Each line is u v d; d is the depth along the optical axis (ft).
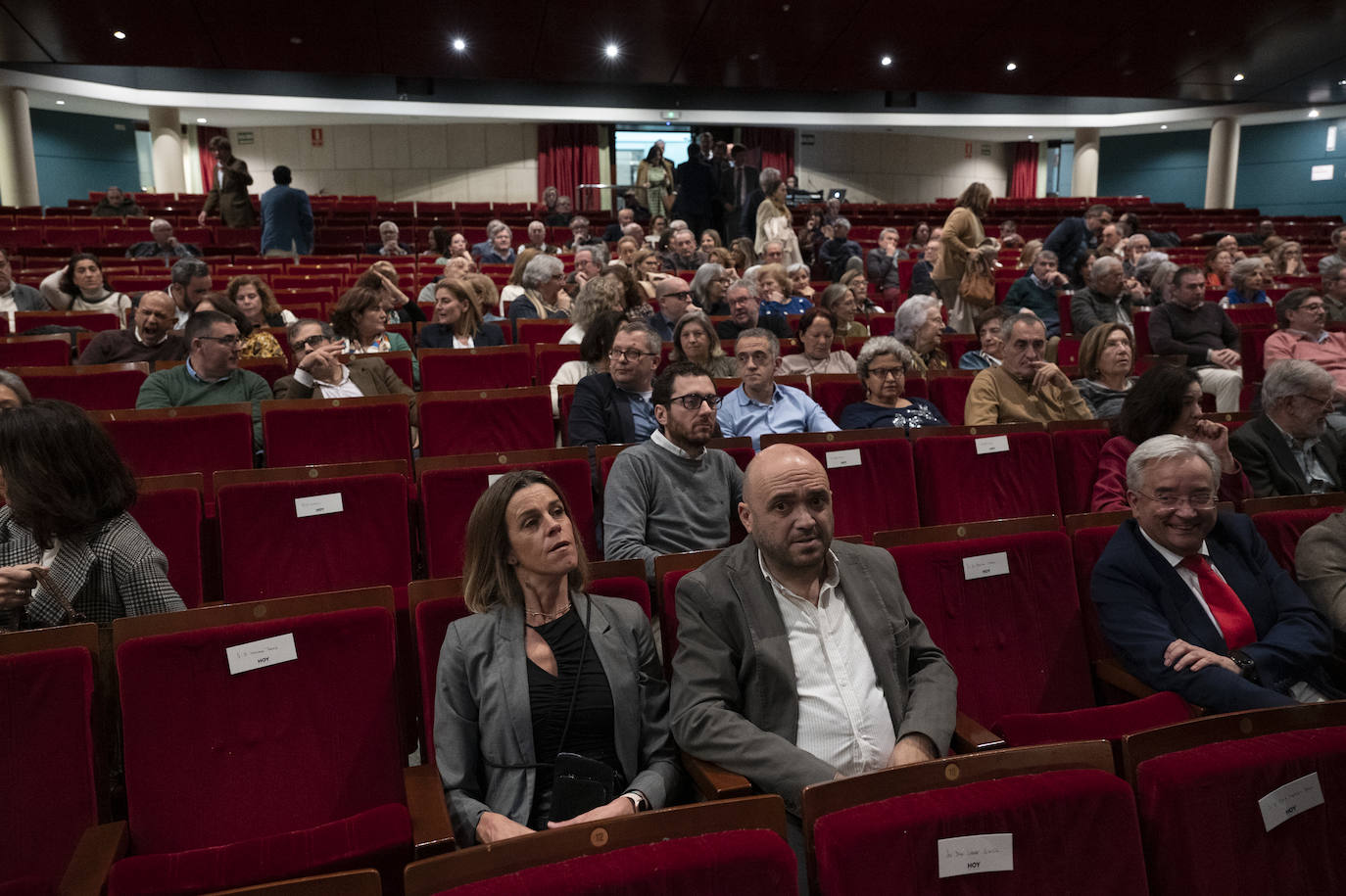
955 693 6.60
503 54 45.88
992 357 15.67
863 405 12.86
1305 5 39.34
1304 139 65.46
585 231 34.99
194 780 5.75
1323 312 16.10
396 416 11.68
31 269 28.09
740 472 10.00
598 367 13.46
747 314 16.94
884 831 4.16
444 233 34.81
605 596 6.84
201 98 50.16
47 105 50.88
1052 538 8.05
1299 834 4.74
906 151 67.00
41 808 5.48
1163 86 52.85
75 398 13.07
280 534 8.78
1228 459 10.27
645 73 49.75
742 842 4.04
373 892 3.87
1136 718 6.60
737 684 6.49
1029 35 43.45
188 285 17.06
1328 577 8.11
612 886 3.81
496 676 6.21
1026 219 50.19
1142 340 19.47
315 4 38.04
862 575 6.89
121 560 6.59
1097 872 4.36
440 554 9.37
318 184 59.98
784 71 49.47
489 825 5.65
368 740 6.16
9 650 5.71
